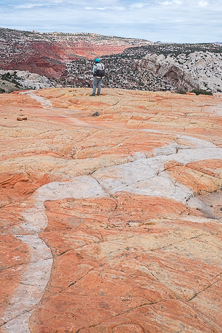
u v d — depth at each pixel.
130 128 12.47
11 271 4.02
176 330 3.17
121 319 3.26
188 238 5.04
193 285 3.91
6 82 83.44
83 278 3.92
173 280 3.96
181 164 8.37
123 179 7.24
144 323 3.22
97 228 5.40
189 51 145.38
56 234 5.05
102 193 6.59
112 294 3.65
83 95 19.11
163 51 160.38
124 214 5.91
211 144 10.03
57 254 4.47
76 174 7.44
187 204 6.62
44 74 189.38
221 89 100.06
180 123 13.20
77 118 14.41
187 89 114.38
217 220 6.00
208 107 16.16
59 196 6.48
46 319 3.27
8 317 3.28
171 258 4.42
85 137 10.39
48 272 4.04
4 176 7.14
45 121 12.99
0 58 173.62
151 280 3.91
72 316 3.31
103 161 8.15
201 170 8.09
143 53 187.12
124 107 15.89
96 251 4.55
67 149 9.25
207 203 6.95
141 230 5.27
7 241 4.74
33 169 7.49
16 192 6.79
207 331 3.21
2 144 9.45
